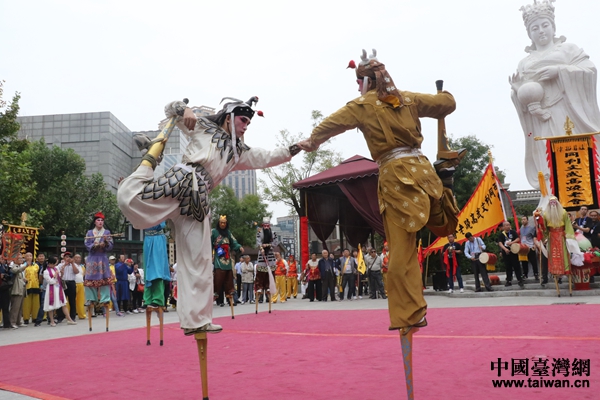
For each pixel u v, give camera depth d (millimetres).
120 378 4332
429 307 10648
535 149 18016
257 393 3510
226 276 9938
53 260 12766
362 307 12391
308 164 34062
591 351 4418
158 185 3385
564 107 17469
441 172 3584
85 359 5574
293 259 22328
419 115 3545
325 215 20141
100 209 35938
